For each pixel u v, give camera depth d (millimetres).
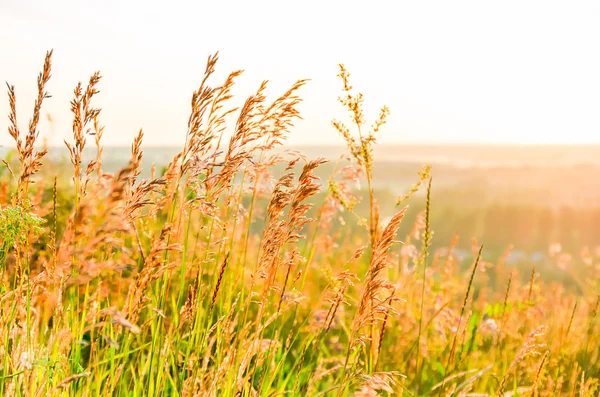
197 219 4066
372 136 3725
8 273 3227
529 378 4484
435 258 6082
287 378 3512
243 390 3023
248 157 2973
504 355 4754
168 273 2961
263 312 3045
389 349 4672
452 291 5742
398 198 3697
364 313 2748
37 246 3324
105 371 3037
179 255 3404
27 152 2975
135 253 3242
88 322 3068
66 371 2670
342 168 3889
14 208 2822
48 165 3773
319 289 5234
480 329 4914
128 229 1926
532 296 5484
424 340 4656
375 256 2723
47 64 2865
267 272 2957
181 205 2832
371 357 3482
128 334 2820
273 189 2914
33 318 2928
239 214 3375
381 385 2559
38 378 2656
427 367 4676
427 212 3562
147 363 2912
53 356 2656
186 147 2797
